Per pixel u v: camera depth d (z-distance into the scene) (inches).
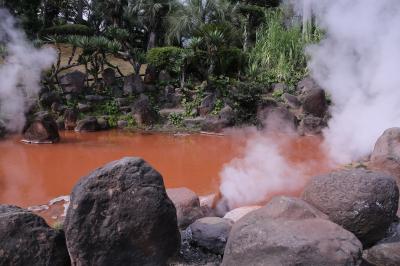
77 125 396.2
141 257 109.3
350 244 94.6
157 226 108.3
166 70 497.7
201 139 374.3
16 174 257.6
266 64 532.4
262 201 207.2
